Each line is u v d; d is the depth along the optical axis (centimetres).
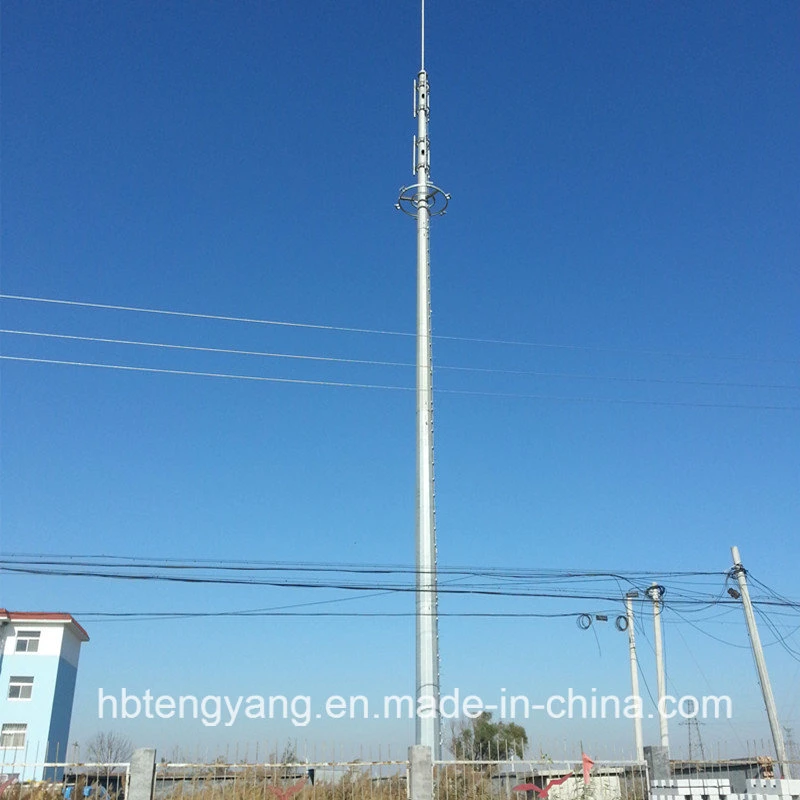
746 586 2189
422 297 1691
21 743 3494
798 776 1806
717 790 1441
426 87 1914
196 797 1246
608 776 1461
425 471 1535
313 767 1284
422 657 1386
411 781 1267
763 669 2088
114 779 1328
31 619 3691
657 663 2636
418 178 1822
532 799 1367
